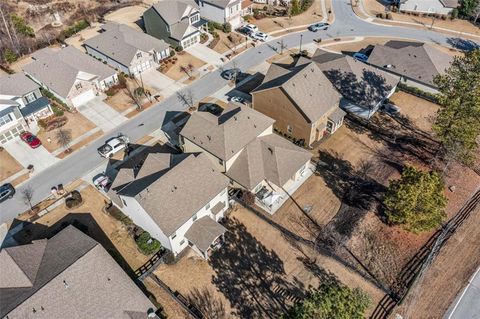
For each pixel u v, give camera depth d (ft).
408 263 132.98
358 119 193.67
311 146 178.81
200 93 212.43
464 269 132.05
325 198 155.63
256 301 124.57
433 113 196.95
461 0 279.69
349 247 137.90
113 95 210.59
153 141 183.21
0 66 235.40
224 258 136.26
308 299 98.17
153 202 128.36
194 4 273.75
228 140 151.33
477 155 173.58
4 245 140.97
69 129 190.39
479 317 120.16
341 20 281.54
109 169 169.48
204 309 122.42
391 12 291.38
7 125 179.52
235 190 157.99
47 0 302.04
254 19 282.77
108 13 294.25
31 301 104.78
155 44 233.14
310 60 196.24
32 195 159.02
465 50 246.47
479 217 148.87
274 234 143.33
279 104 175.11
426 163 169.68
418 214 130.82
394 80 199.62
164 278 130.62
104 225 146.51
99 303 110.11
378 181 161.58
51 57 217.56
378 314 120.67
